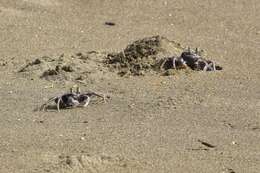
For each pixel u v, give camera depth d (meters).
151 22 62.47
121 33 59.56
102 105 38.88
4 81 44.81
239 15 64.19
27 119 36.31
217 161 30.45
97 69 46.16
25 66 48.25
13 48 55.06
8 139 32.59
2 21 61.25
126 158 30.17
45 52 53.97
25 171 28.47
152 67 46.31
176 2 67.00
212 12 64.75
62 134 33.47
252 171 29.53
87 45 56.03
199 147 32.06
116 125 35.09
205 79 44.44
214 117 36.56
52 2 66.38
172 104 38.72
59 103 38.53
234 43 56.81
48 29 59.97
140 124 35.31
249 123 35.72
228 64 49.84
